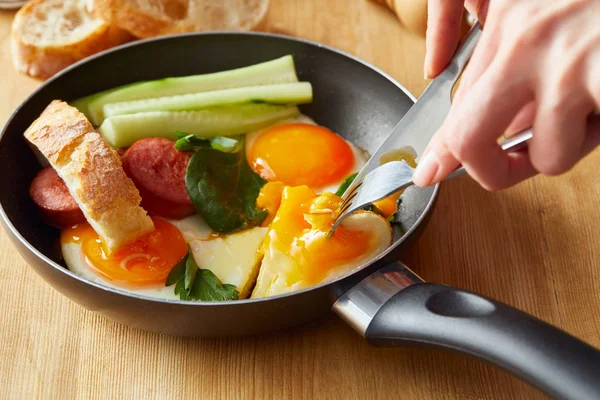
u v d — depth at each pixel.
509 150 0.33
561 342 0.32
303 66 0.49
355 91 0.48
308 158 0.46
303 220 0.41
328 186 0.46
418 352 0.40
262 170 0.46
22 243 0.38
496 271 0.43
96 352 0.39
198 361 0.39
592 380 0.31
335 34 0.56
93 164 0.41
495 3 0.30
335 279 0.37
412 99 0.45
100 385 0.38
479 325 0.34
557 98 0.29
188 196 0.43
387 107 0.47
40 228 0.43
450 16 0.36
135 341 0.40
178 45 0.48
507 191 0.46
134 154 0.44
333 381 0.39
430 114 0.37
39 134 0.42
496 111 0.30
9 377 0.39
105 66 0.47
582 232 0.45
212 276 0.41
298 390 0.38
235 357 0.39
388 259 0.37
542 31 0.29
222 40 0.49
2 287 0.42
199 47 0.49
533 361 0.32
